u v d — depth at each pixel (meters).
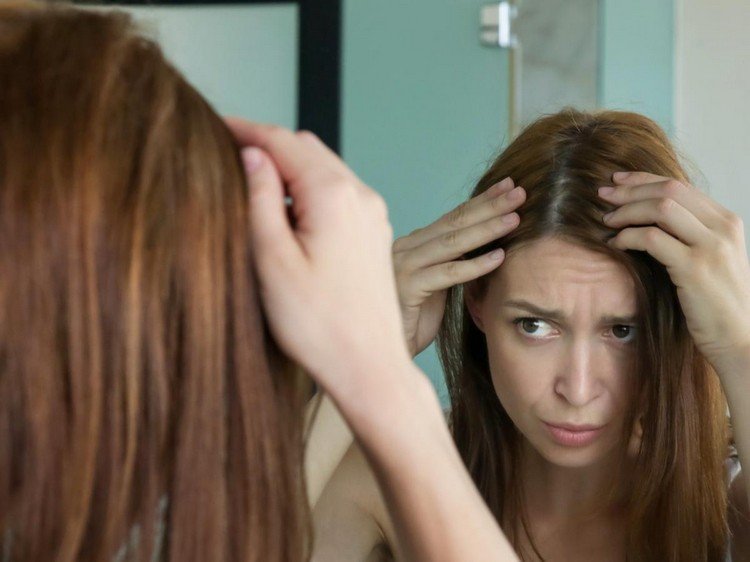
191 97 0.37
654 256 0.74
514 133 1.54
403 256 0.84
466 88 1.57
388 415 0.39
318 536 0.89
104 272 0.33
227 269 0.36
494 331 0.82
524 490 0.92
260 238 0.38
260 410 0.37
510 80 1.56
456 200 1.58
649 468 0.83
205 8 1.56
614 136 0.82
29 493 0.33
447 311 0.95
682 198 0.75
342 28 1.56
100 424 0.33
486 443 0.93
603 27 2.05
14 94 0.33
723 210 0.74
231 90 1.59
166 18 1.57
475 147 1.57
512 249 0.79
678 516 0.84
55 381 0.33
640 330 0.79
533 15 1.97
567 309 0.77
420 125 1.58
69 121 0.33
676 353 0.80
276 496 0.37
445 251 0.81
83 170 0.33
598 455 0.81
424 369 1.58
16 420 0.32
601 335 0.79
